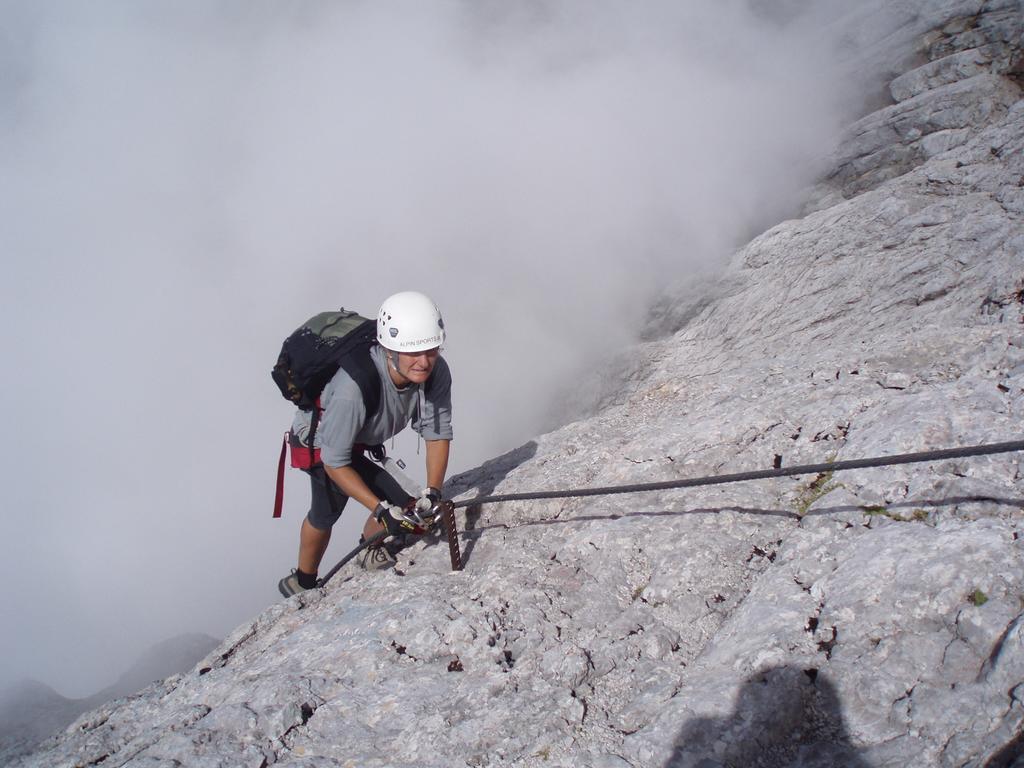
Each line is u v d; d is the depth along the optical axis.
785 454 4.47
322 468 4.70
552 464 5.52
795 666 3.00
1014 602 2.91
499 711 3.19
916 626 2.99
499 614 3.87
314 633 4.12
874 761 2.65
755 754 2.82
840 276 10.59
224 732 3.42
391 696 3.46
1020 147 9.95
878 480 3.82
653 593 3.75
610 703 3.24
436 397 4.50
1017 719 2.55
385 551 5.02
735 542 3.91
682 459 4.75
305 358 4.20
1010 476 3.57
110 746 3.82
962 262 9.08
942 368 4.88
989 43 14.25
